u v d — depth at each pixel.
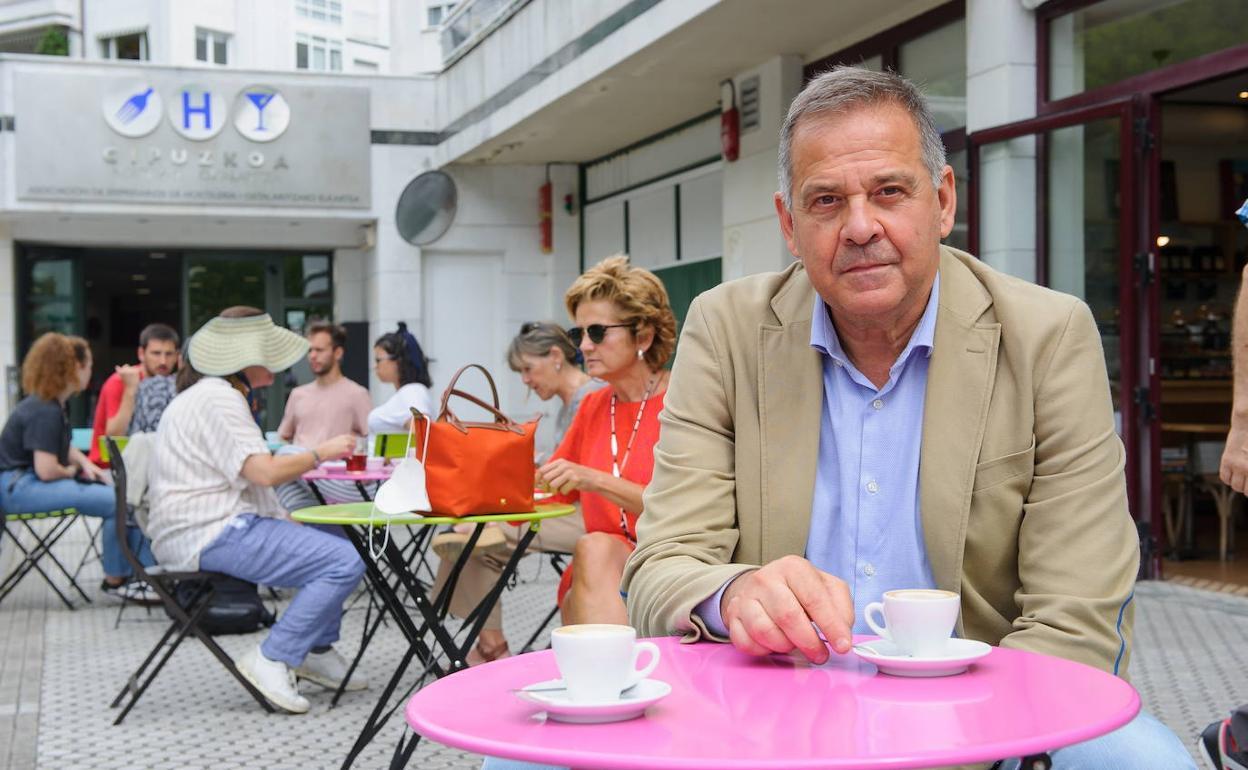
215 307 18.58
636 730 1.29
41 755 4.64
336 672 5.60
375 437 7.00
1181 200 11.81
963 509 2.00
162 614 7.92
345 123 16.88
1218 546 9.73
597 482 4.05
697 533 2.07
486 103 15.02
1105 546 1.92
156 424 8.11
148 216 16.98
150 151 16.41
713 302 2.23
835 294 1.95
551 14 12.74
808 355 2.10
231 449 5.26
